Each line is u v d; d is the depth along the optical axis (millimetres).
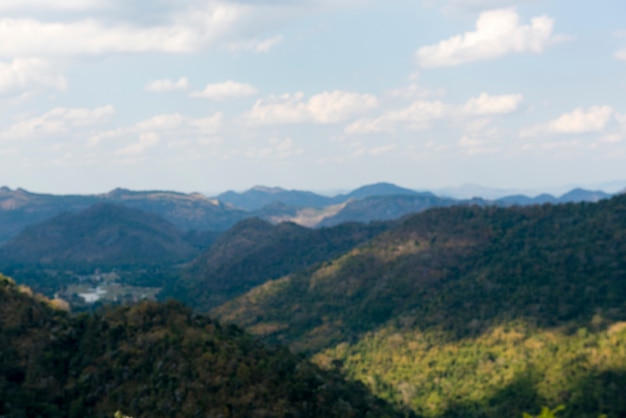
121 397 81750
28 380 84438
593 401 109562
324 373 108875
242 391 81188
